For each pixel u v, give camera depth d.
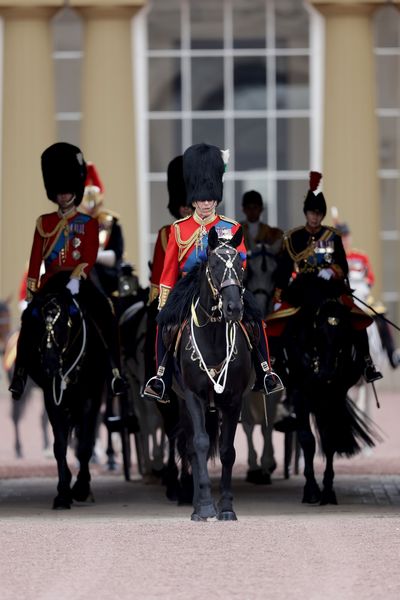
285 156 109.25
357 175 105.25
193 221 48.12
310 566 37.78
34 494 59.09
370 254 105.19
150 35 108.94
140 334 60.53
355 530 43.25
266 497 56.69
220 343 46.03
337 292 53.94
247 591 34.97
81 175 54.22
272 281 58.97
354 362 54.56
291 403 55.62
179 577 36.59
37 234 53.88
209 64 109.44
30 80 105.19
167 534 42.69
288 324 54.38
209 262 44.81
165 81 109.06
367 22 105.75
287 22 109.12
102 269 61.16
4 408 100.56
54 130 106.25
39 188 105.06
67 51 109.44
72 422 55.12
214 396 46.88
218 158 48.34
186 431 48.44
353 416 55.38
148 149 108.94
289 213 109.31
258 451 76.50
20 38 105.19
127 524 45.12
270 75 109.31
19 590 35.28
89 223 53.72
